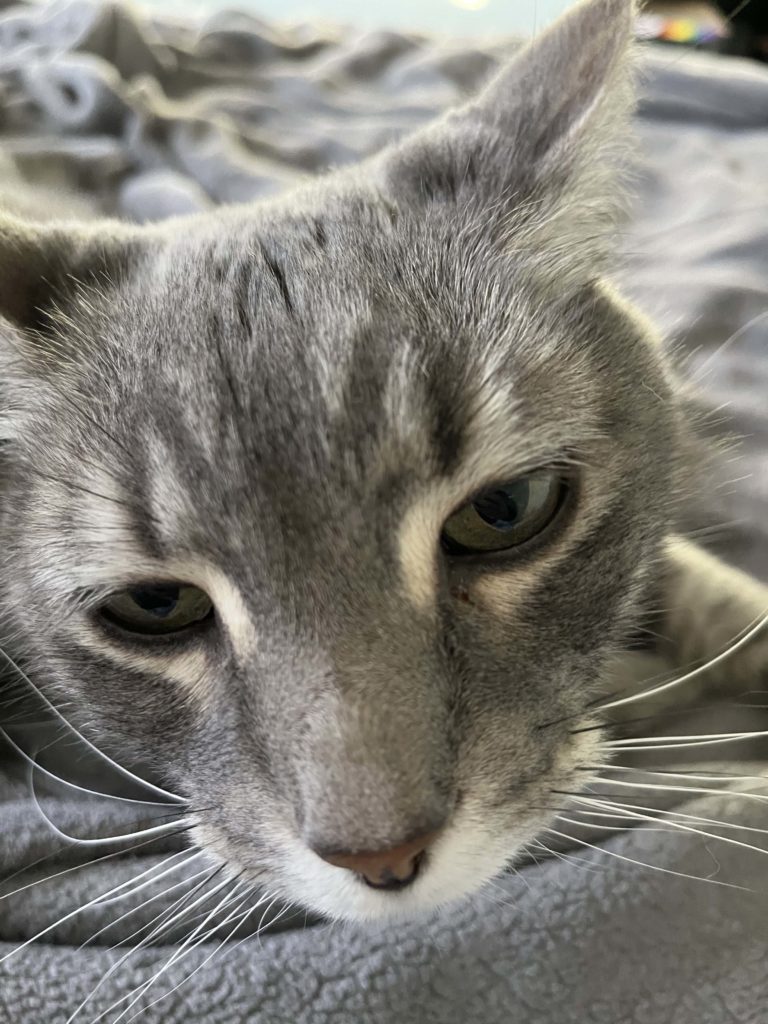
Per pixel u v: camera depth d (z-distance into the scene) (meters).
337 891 0.13
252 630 0.13
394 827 0.12
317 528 0.12
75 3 0.37
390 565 0.13
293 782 0.12
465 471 0.13
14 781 0.18
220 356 0.13
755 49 0.44
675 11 0.46
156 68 0.38
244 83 0.39
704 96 0.35
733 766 0.17
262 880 0.14
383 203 0.16
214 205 0.30
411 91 0.39
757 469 0.22
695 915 0.14
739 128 0.35
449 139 0.16
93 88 0.34
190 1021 0.14
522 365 0.14
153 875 0.16
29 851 0.16
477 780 0.13
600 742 0.16
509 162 0.16
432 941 0.14
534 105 0.16
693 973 0.14
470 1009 0.14
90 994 0.14
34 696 0.19
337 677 0.12
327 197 0.16
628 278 0.22
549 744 0.14
